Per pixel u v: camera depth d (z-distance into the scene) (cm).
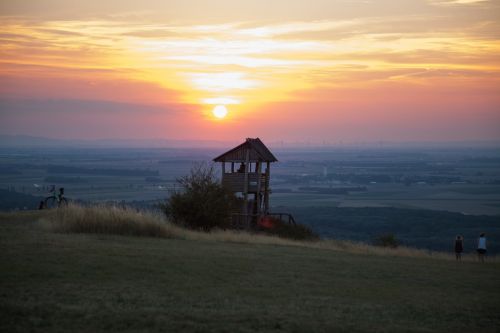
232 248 2917
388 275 2428
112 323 1348
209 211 3978
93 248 2388
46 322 1327
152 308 1504
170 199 4091
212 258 2441
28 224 3164
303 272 2308
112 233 3077
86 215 3114
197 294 1748
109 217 3136
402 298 1966
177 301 1623
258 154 5166
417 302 1912
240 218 4794
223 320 1440
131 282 1844
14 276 1781
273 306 1652
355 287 2094
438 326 1596
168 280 1925
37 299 1523
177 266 2169
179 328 1344
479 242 3631
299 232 4622
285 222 4847
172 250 2581
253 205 5194
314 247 3500
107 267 2030
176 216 3981
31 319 1337
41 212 3650
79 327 1311
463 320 1700
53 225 3028
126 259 2197
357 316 1617
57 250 2262
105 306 1495
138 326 1344
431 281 2372
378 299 1916
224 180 5159
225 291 1825
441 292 2144
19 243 2389
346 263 2689
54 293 1600
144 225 3181
